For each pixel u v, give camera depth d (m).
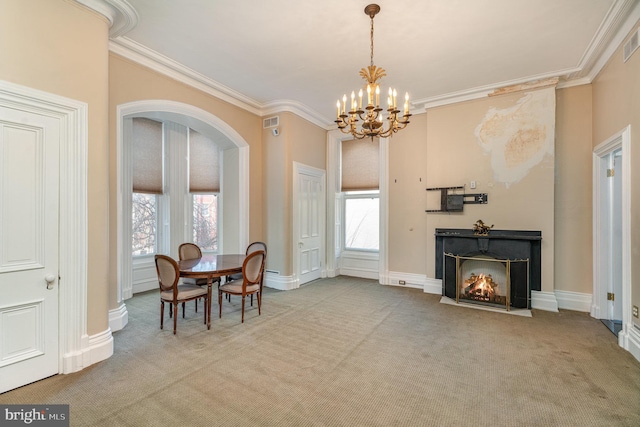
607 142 3.38
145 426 1.80
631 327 2.81
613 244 3.69
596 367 2.52
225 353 2.75
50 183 2.27
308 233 5.76
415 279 5.33
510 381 2.31
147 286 5.04
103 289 2.61
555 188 4.21
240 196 5.14
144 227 5.13
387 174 5.61
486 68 3.83
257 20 2.89
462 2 2.62
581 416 1.90
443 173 4.84
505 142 4.37
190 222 5.65
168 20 2.90
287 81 4.29
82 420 1.84
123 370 2.43
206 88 4.34
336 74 4.06
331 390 2.19
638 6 2.59
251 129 5.26
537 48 3.36
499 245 4.24
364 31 3.06
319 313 3.91
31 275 2.19
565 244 4.15
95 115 2.52
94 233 2.52
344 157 6.42
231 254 4.79
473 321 3.63
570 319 3.70
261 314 3.86
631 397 2.09
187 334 3.19
